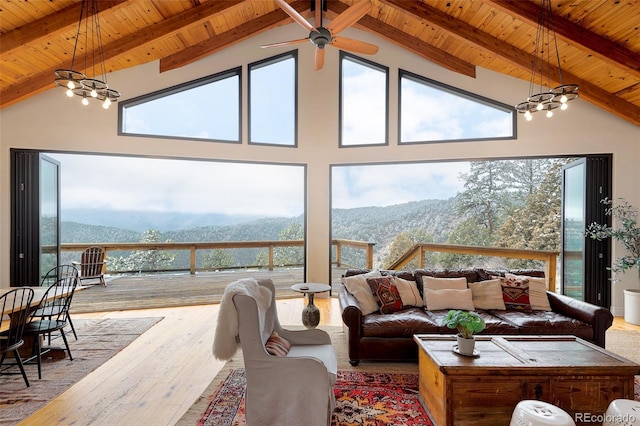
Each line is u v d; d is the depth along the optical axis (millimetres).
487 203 6758
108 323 4328
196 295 5719
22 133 4680
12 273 4641
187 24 4340
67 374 2902
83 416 2285
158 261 7324
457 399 2047
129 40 4324
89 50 4273
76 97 4828
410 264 6039
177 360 3213
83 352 3387
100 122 4906
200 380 2812
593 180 4820
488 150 5184
